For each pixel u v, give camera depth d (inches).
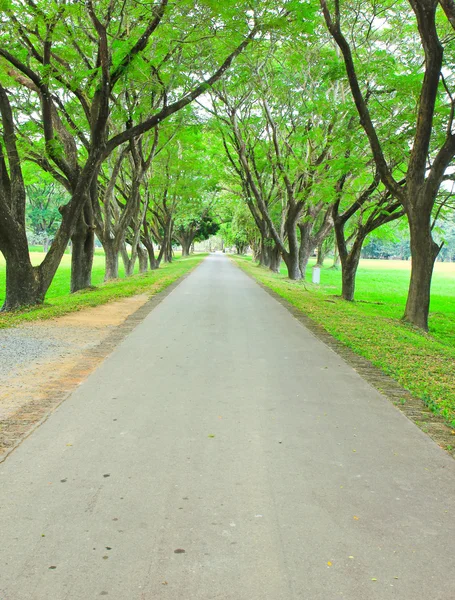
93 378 256.2
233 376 265.7
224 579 107.7
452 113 477.1
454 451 176.7
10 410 207.2
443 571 112.0
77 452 168.2
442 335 566.3
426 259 537.6
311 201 995.9
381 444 181.3
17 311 501.7
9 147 530.9
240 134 1064.8
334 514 134.0
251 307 550.3
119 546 118.1
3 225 518.9
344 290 807.7
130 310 502.6
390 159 675.4
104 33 480.4
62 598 101.5
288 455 169.9
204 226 2472.9
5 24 493.4
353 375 274.8
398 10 619.5
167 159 1156.5
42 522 127.2
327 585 106.6
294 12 509.4
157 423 195.9
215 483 149.1
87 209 732.0
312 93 776.3
